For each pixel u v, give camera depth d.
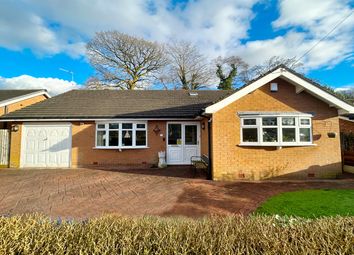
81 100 16.86
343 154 12.45
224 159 10.30
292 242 2.67
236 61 35.69
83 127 14.62
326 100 10.23
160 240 2.67
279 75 10.16
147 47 32.56
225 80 35.09
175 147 14.81
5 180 10.24
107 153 14.51
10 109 18.14
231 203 6.81
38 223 3.16
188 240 2.71
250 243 2.67
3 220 3.20
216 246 2.63
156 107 15.98
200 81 36.16
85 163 14.40
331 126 10.53
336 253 2.53
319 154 10.41
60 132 14.59
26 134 14.50
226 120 10.46
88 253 2.54
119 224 3.18
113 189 8.55
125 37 31.47
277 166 10.32
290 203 6.66
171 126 14.93
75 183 9.59
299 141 10.38
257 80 10.16
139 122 14.68
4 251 2.56
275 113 10.41
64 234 2.87
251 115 10.39
